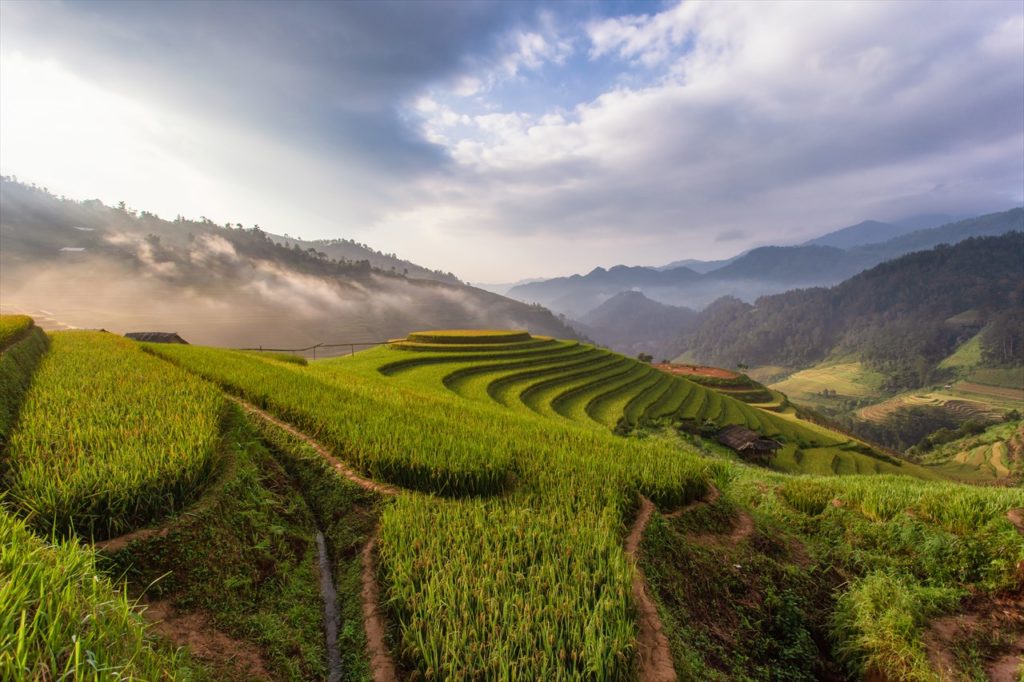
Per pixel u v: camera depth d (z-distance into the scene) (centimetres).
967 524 940
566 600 592
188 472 720
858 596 780
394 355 5666
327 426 1204
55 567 403
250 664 531
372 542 778
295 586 695
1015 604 754
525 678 488
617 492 955
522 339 7369
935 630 721
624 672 525
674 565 797
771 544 988
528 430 1473
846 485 1337
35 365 1547
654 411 5575
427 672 500
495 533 755
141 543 607
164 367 1559
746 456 4588
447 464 989
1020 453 7950
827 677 712
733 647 700
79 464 673
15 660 306
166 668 399
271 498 866
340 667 572
